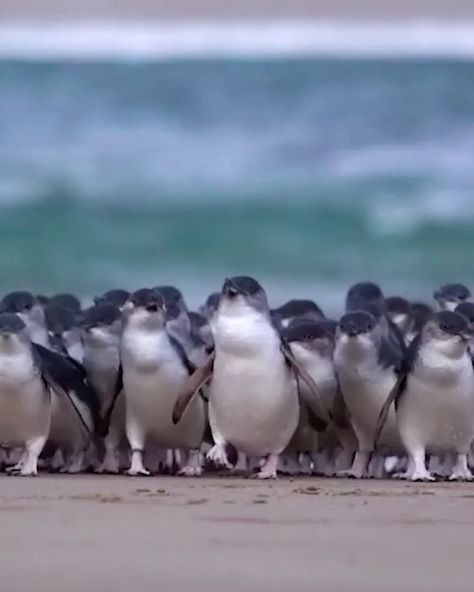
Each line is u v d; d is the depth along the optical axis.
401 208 48.28
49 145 53.00
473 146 52.47
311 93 54.94
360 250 46.78
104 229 48.22
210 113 54.53
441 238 47.16
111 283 43.62
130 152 52.66
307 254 46.44
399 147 52.50
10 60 55.97
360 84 55.47
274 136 53.25
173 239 47.41
